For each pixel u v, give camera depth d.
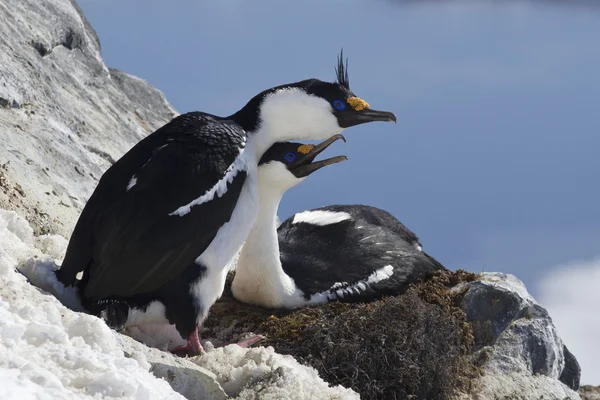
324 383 10.48
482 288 13.98
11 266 9.45
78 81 18.59
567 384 15.12
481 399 12.66
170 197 10.48
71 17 19.44
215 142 10.92
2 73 15.54
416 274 14.48
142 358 8.98
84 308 10.84
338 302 13.22
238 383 9.98
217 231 10.91
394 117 12.28
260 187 12.88
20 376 7.14
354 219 15.12
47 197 13.96
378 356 11.75
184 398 8.43
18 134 14.84
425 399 11.90
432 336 12.25
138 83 22.00
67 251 10.87
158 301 10.86
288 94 12.01
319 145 12.73
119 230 10.42
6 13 17.31
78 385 7.57
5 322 7.89
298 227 14.70
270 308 13.38
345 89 12.45
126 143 18.22
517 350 13.66
